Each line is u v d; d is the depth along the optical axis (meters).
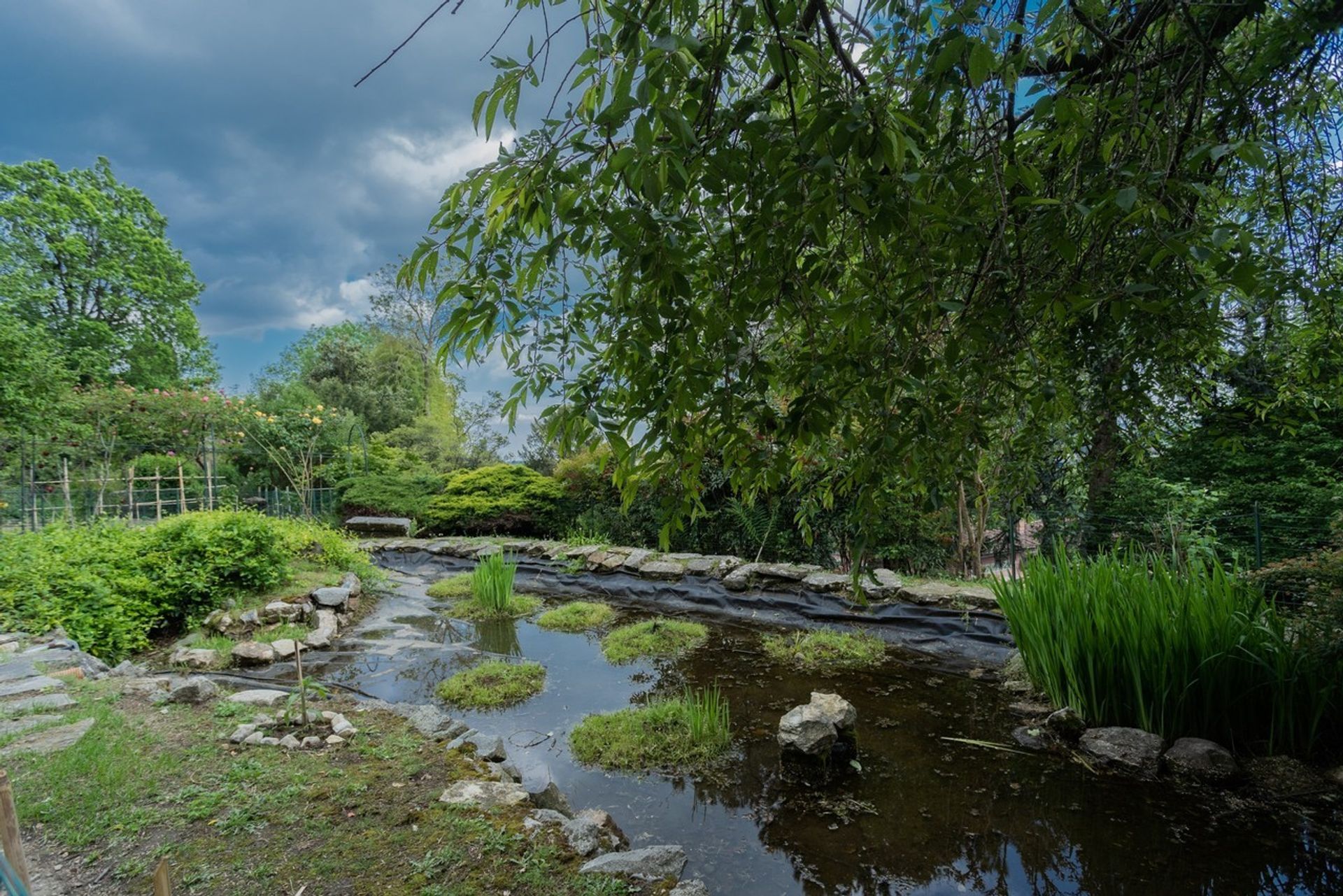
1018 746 3.56
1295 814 2.79
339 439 13.22
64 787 2.41
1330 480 4.65
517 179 1.03
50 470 9.64
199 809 2.29
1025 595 4.08
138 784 2.47
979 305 1.27
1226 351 2.44
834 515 7.19
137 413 10.58
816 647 5.43
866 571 1.32
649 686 4.67
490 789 2.55
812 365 1.27
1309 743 3.10
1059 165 1.49
